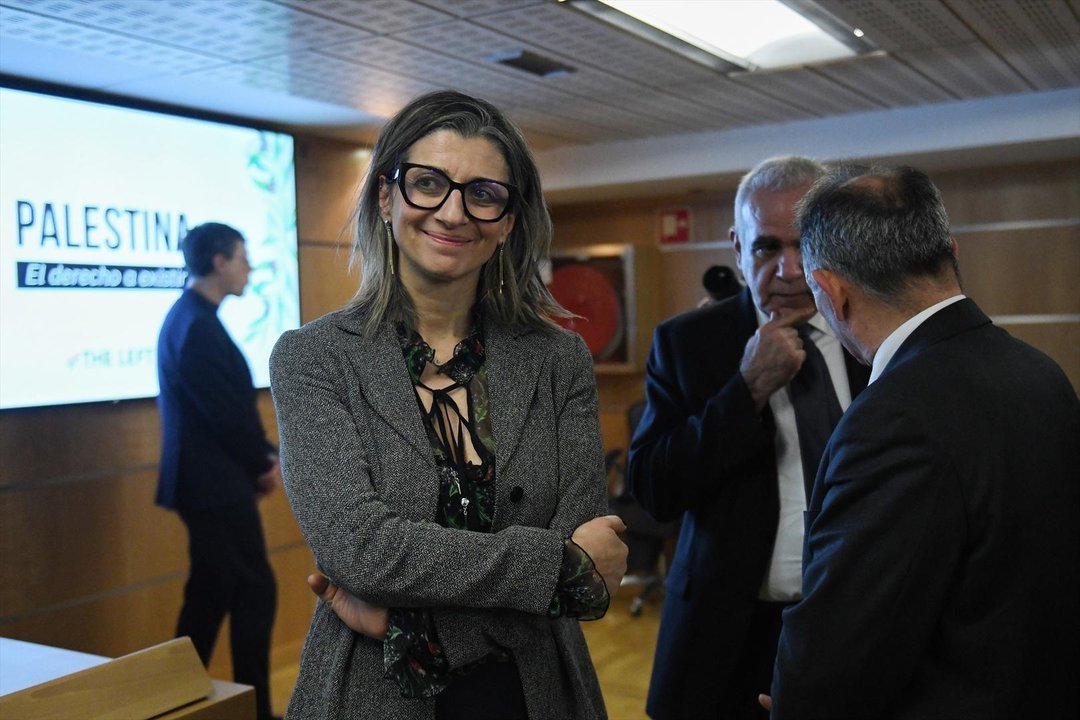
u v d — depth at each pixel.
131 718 1.68
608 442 6.22
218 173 4.18
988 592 1.13
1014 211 5.18
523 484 1.29
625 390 6.15
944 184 5.34
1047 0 2.83
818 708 1.15
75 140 3.66
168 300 3.98
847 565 1.15
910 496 1.13
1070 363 5.10
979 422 1.15
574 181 5.40
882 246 1.26
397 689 1.23
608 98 4.03
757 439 1.81
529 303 1.42
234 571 3.90
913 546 1.12
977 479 1.13
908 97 4.24
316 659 1.28
